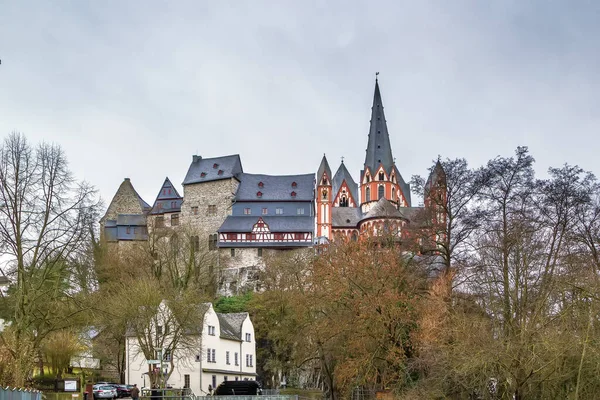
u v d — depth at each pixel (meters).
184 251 125.00
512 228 48.47
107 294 75.94
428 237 56.88
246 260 143.00
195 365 77.06
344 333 49.78
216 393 62.28
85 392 54.75
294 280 80.19
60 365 67.31
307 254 114.81
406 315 46.44
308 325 56.53
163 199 154.25
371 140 192.88
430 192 57.72
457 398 41.56
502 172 55.59
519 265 45.47
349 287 49.69
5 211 45.69
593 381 37.41
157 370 65.44
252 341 94.56
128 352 79.44
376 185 188.50
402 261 53.38
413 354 46.16
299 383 89.06
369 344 48.50
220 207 149.88
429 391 40.84
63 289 49.06
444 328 42.62
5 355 42.31
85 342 76.25
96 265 88.75
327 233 179.62
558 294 42.41
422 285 53.31
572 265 44.09
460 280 50.88
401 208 182.75
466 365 37.44
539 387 40.19
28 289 45.41
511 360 37.72
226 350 85.06
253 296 105.81
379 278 48.91
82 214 48.25
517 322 42.31
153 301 66.12
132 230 152.75
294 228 144.88
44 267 47.75
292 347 80.50
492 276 47.72
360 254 50.75
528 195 54.16
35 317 45.78
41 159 47.97
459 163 57.72
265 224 144.88
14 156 46.91
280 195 151.50
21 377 41.97
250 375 91.06
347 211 190.00
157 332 66.81
